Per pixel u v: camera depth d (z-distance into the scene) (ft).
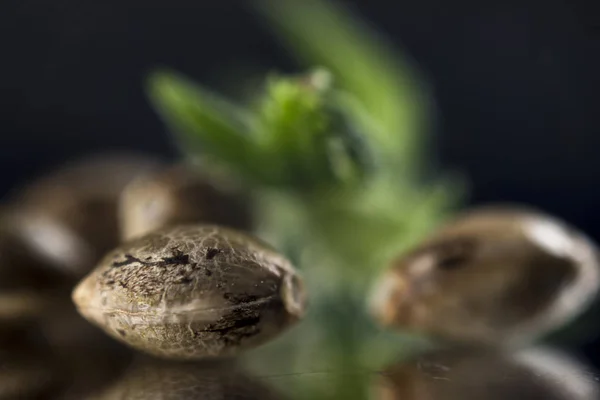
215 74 0.18
